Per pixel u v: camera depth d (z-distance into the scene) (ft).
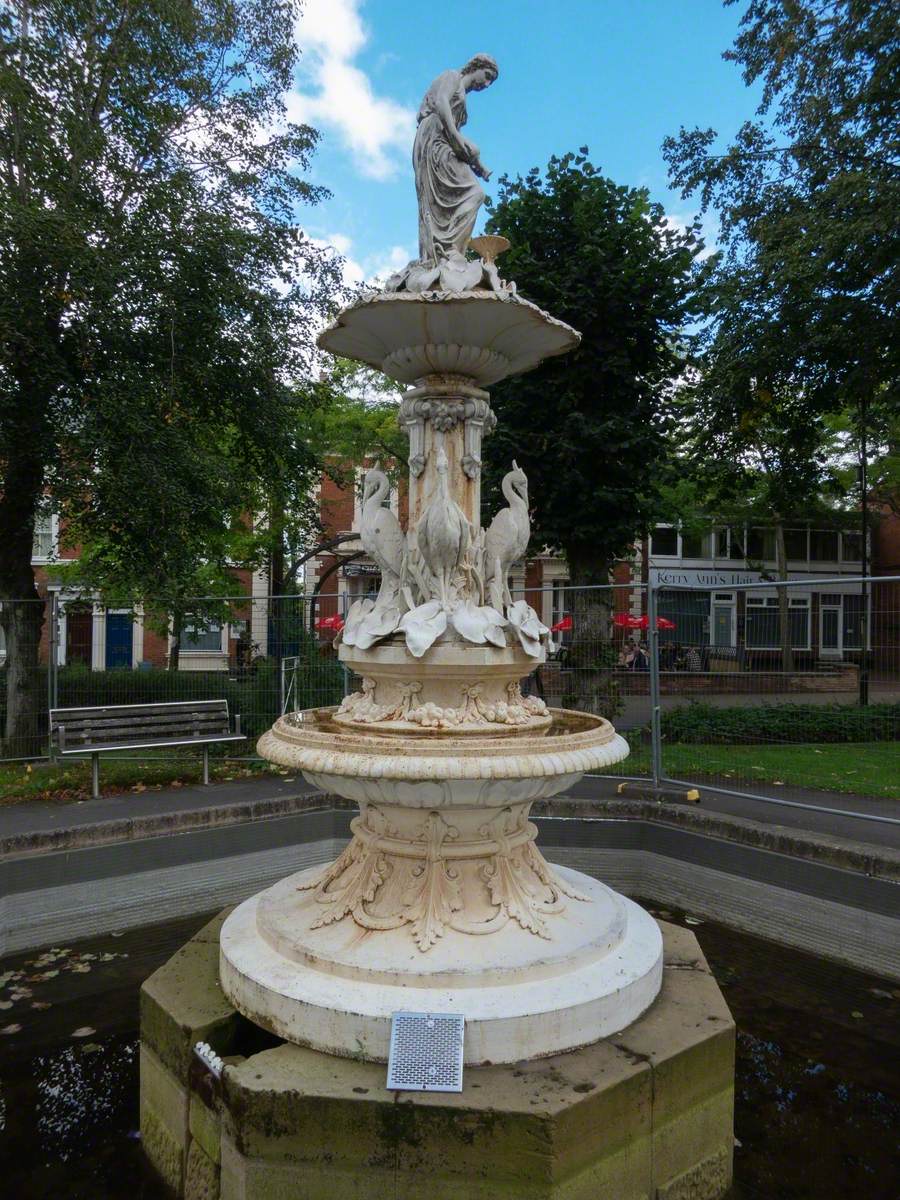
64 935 17.79
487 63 13.83
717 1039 10.32
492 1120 8.52
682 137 41.88
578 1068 9.42
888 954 16.14
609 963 11.08
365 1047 9.59
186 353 34.53
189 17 34.55
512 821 12.39
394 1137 8.66
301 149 38.55
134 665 69.26
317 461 41.65
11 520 35.35
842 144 38.91
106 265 30.55
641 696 39.96
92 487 32.55
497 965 10.45
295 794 22.84
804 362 42.63
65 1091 12.39
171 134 36.58
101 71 34.27
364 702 13.14
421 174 13.85
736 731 30.19
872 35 35.55
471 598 12.77
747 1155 10.93
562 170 41.27
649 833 20.97
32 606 32.45
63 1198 10.15
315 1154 8.80
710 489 53.72
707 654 32.04
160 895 19.13
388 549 13.24
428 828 11.70
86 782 24.59
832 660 27.63
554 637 41.60
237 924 12.50
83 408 32.40
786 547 90.17
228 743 30.37
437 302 11.21
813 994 15.53
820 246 35.65
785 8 39.11
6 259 29.12
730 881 19.08
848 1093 12.32
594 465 39.47
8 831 18.45
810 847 17.62
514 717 12.38
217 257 33.35
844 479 72.59
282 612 34.06
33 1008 14.83
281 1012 10.16
